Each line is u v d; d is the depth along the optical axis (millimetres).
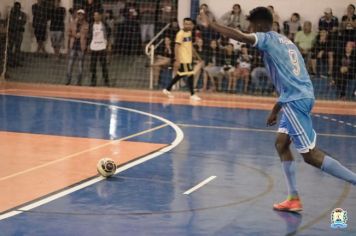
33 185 8164
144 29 23422
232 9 23000
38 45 23828
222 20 22906
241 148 11633
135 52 23312
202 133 13203
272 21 7250
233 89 21547
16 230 6238
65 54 23828
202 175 9211
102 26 21984
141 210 7199
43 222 6559
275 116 7480
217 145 11852
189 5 23375
